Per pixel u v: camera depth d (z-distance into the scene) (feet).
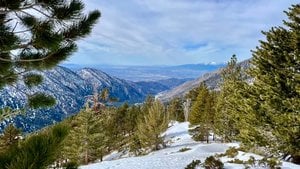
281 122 55.72
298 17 58.13
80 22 19.72
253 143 63.82
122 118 234.17
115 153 184.65
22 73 23.30
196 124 172.55
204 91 178.60
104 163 73.61
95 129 131.54
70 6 18.12
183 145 134.10
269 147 61.41
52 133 6.23
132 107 259.39
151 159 72.28
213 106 150.20
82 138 127.85
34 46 19.88
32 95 21.06
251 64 63.93
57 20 18.69
